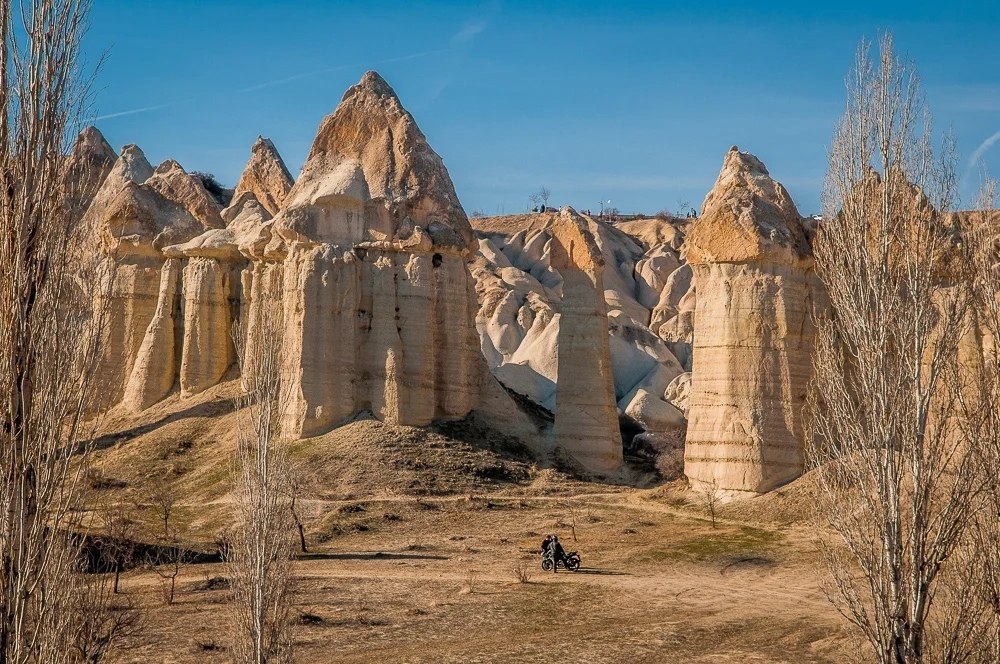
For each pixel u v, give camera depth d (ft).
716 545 155.43
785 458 172.45
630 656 107.65
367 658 108.58
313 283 215.10
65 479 61.46
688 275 481.87
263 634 90.68
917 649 72.74
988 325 80.07
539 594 134.41
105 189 311.68
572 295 216.74
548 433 225.56
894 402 75.00
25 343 59.21
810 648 107.86
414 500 188.24
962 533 75.97
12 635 57.77
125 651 108.17
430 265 221.25
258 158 297.12
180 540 162.91
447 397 219.82
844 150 81.56
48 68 59.88
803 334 176.55
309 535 170.09
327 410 212.02
